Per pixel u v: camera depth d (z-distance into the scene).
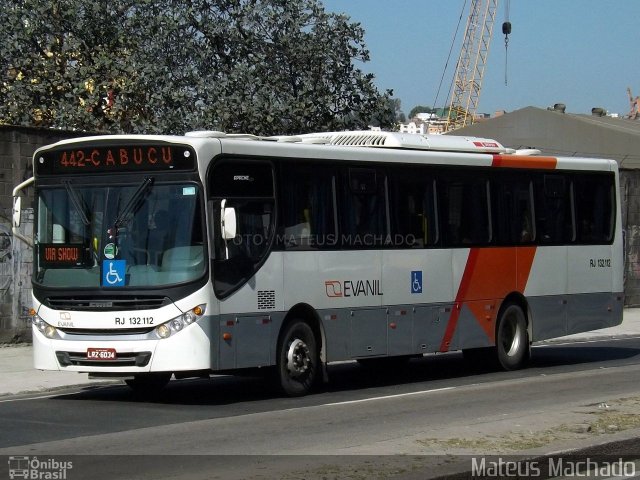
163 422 12.12
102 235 13.48
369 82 29.05
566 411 12.22
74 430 11.52
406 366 19.30
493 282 17.78
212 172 13.45
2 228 20.19
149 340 13.06
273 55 28.91
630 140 55.72
